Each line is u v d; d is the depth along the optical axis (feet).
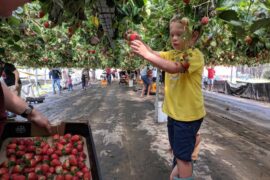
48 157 4.12
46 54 27.45
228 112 28.35
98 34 9.68
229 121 22.62
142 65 47.19
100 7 7.77
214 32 10.71
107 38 12.75
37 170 3.74
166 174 10.59
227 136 16.93
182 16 6.36
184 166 6.25
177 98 6.35
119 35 10.00
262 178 10.40
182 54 5.92
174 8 9.59
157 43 14.03
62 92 53.01
